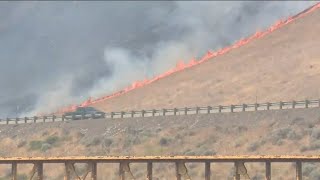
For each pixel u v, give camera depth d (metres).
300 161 173.38
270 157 172.88
